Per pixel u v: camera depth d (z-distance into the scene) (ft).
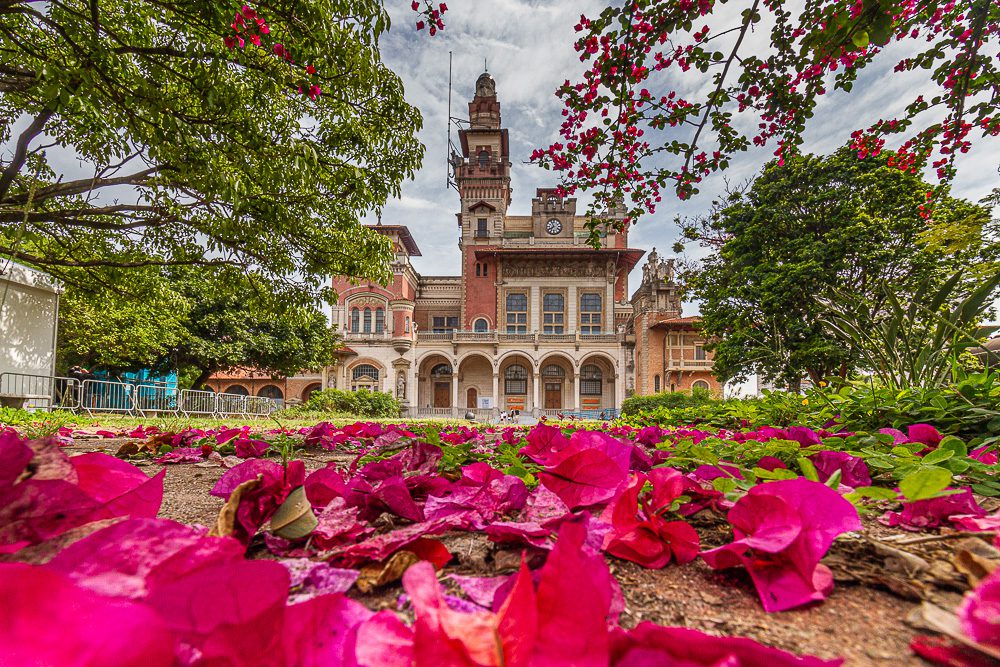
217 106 14.47
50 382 37.09
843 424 9.12
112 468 2.10
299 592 1.98
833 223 46.39
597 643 1.25
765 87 10.80
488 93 125.39
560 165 13.33
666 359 107.76
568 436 6.68
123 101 13.26
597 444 3.81
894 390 9.45
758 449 5.65
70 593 0.98
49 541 1.79
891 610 2.17
